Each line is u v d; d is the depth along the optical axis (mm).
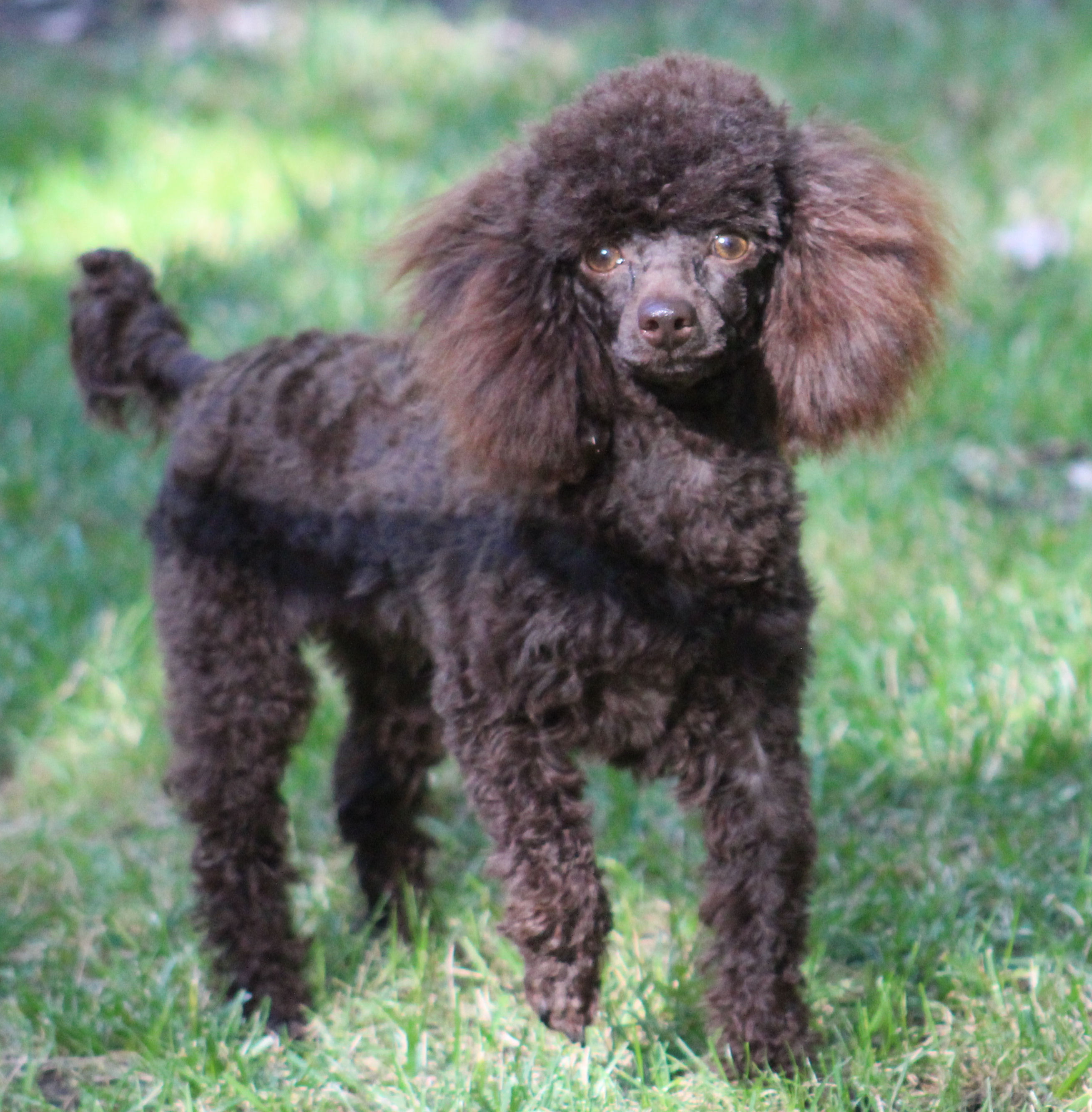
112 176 12789
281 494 5617
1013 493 8641
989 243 11164
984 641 7293
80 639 8062
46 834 6906
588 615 4695
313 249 11711
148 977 5758
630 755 5016
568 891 4820
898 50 14641
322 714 7531
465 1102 4945
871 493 8586
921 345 5090
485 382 4867
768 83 13297
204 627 5734
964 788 6523
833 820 6531
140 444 9781
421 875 6332
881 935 5805
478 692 4887
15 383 10297
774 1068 4961
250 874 5816
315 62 15008
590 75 14156
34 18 16859
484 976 5734
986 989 5387
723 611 4738
